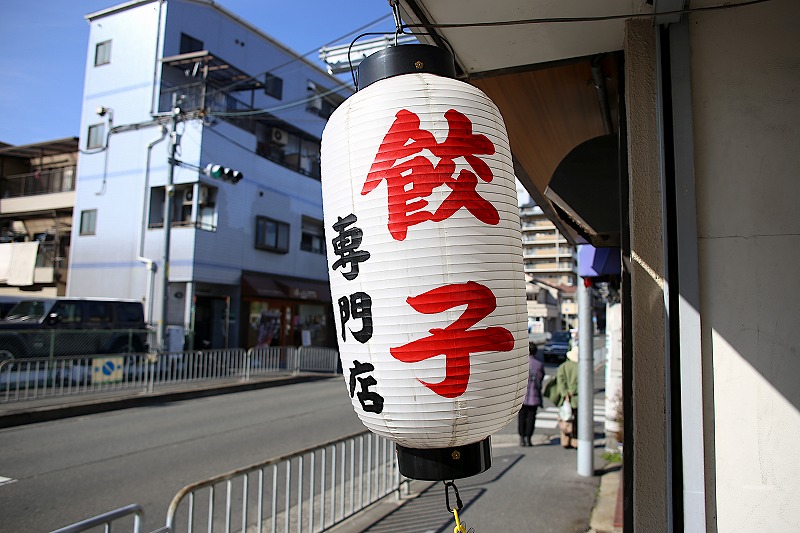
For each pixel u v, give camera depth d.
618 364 7.95
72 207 22.31
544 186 6.32
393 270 1.76
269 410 11.35
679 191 2.44
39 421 9.78
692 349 2.35
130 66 20.80
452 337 1.71
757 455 2.28
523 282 1.93
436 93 1.88
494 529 4.87
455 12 2.69
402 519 5.18
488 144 1.88
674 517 2.35
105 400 10.98
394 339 1.75
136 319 14.74
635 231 2.53
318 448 4.64
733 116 2.45
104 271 20.36
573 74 3.68
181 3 20.84
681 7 2.43
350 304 1.84
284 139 24.30
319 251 25.81
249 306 21.44
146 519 5.16
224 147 20.02
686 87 2.48
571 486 6.14
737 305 2.35
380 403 1.79
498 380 1.76
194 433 8.98
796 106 2.39
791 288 2.31
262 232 21.67
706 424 2.33
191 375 13.73
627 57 2.64
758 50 2.45
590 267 6.58
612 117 4.45
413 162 1.80
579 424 6.73
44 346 12.21
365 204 1.83
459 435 1.80
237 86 20.67
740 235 2.38
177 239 19.03
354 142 1.89
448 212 1.76
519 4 2.63
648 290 2.49
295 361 17.53
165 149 19.72
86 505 5.56
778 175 2.38
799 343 2.28
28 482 6.29
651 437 2.42
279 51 24.44
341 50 5.36
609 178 3.52
